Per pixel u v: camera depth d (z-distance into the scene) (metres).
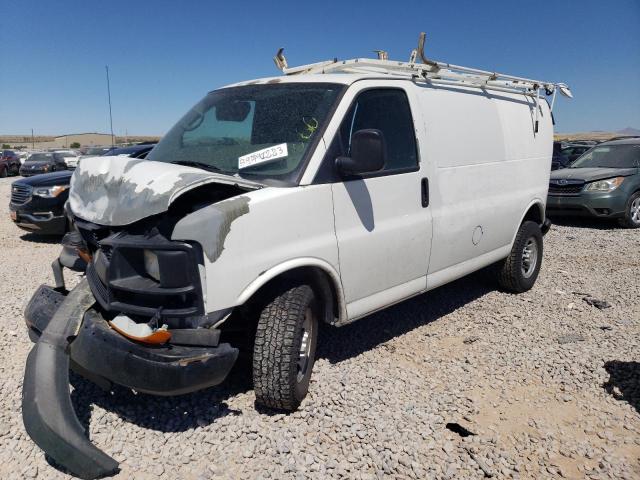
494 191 5.74
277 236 3.58
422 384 4.31
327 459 3.38
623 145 12.62
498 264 6.41
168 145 4.60
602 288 6.87
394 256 4.49
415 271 4.78
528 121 6.40
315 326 4.03
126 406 3.89
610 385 4.34
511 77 5.91
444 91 5.14
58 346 3.40
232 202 3.40
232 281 3.36
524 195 6.27
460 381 4.38
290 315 3.66
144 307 3.35
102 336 3.30
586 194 11.40
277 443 3.51
